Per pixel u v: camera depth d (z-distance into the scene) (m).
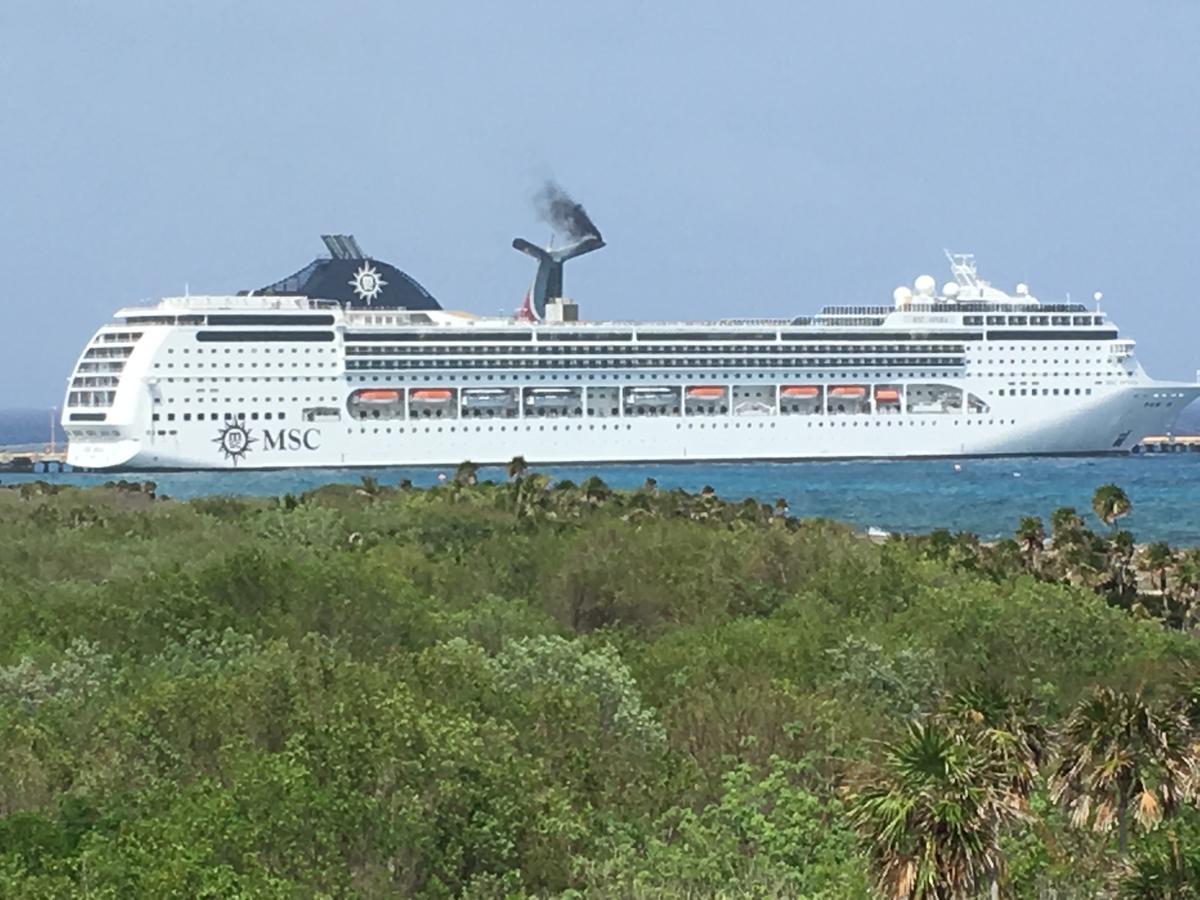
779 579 137.88
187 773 76.94
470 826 70.06
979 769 54.66
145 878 61.94
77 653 98.50
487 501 191.38
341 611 111.94
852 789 59.34
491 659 96.00
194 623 108.44
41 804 75.19
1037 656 108.06
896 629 114.00
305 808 67.38
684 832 71.81
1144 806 62.34
